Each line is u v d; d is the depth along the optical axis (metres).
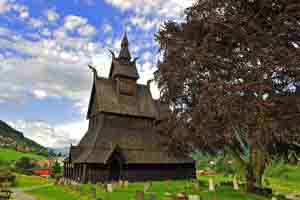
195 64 27.34
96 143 43.50
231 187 33.31
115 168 43.09
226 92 23.95
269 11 27.08
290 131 23.77
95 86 49.03
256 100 23.39
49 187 39.28
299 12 24.69
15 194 33.97
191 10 30.45
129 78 51.00
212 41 27.19
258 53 24.72
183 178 47.97
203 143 28.41
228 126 24.58
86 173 40.53
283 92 25.47
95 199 25.11
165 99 32.09
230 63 26.73
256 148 29.14
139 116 49.31
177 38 30.23
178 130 28.64
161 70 30.67
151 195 21.55
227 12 27.11
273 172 87.06
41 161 94.88
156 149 47.72
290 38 26.02
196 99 28.41
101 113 46.59
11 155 113.44
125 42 52.41
